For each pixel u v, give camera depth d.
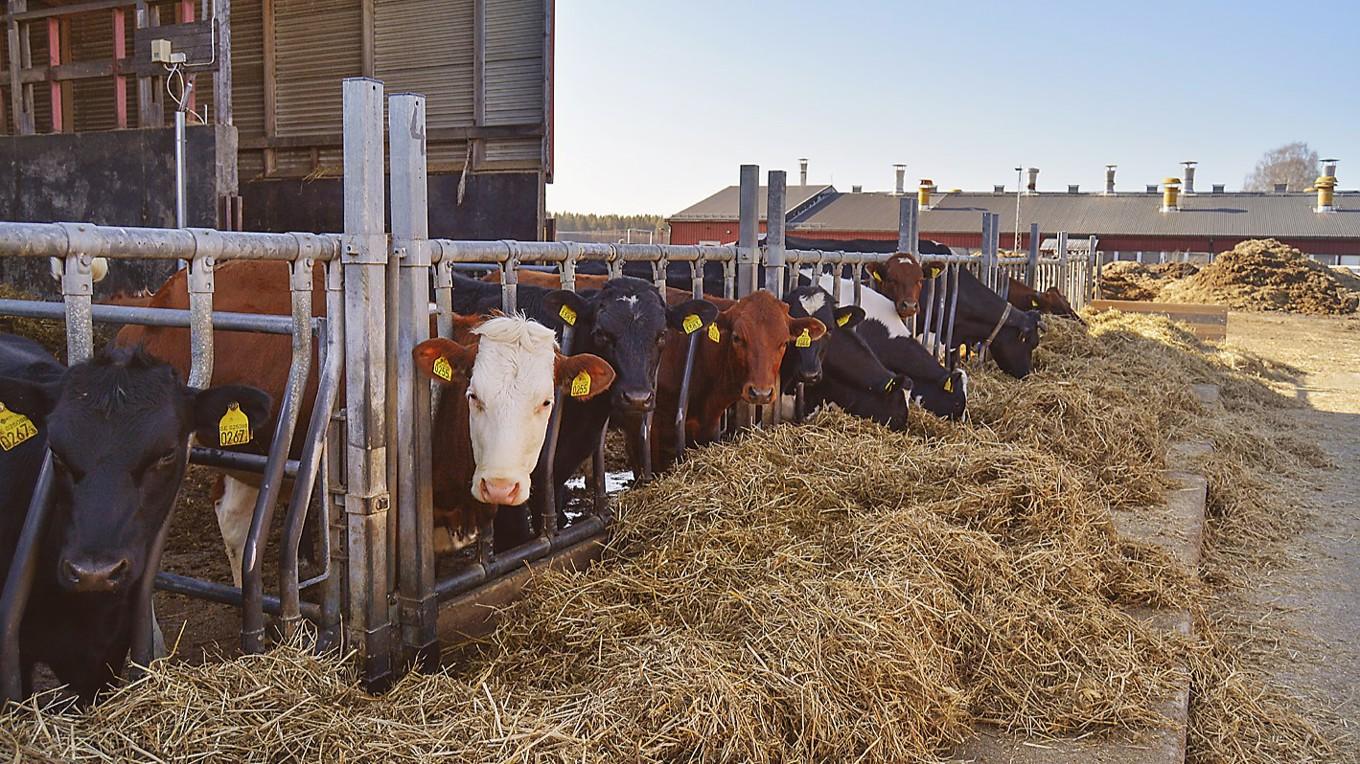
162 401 2.61
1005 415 7.11
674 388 5.39
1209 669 4.09
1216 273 31.48
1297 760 3.65
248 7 10.27
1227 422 9.28
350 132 3.16
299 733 2.57
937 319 9.31
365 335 3.25
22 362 3.54
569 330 4.51
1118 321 16.31
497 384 3.55
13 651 2.63
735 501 4.45
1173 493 6.36
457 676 3.46
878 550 4.00
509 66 9.12
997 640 3.71
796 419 6.34
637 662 3.04
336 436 3.34
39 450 2.87
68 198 8.84
